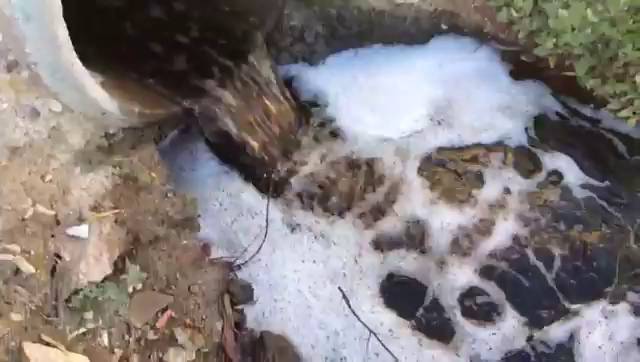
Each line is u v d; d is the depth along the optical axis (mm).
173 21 777
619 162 931
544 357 921
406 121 964
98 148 847
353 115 970
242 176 952
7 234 785
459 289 935
